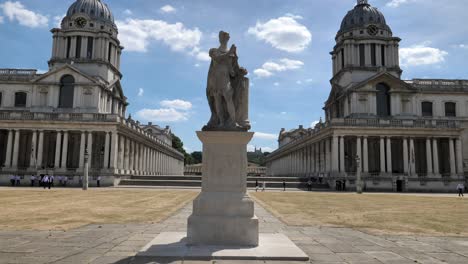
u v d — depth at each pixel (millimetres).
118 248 11141
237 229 10867
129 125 79312
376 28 90062
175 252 9953
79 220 17938
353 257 10312
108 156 71688
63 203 28156
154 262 9227
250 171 189625
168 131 152125
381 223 18234
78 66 87688
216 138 11336
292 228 16312
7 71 88250
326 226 17047
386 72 81688
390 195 50656
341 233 14852
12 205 25922
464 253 11016
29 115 72312
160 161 115812
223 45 12211
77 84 80875
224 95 11641
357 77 87875
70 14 91125
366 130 72188
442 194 58844
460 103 88375
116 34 96188
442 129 73250
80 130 72375
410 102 83062
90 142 71562
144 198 35688
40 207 24594
